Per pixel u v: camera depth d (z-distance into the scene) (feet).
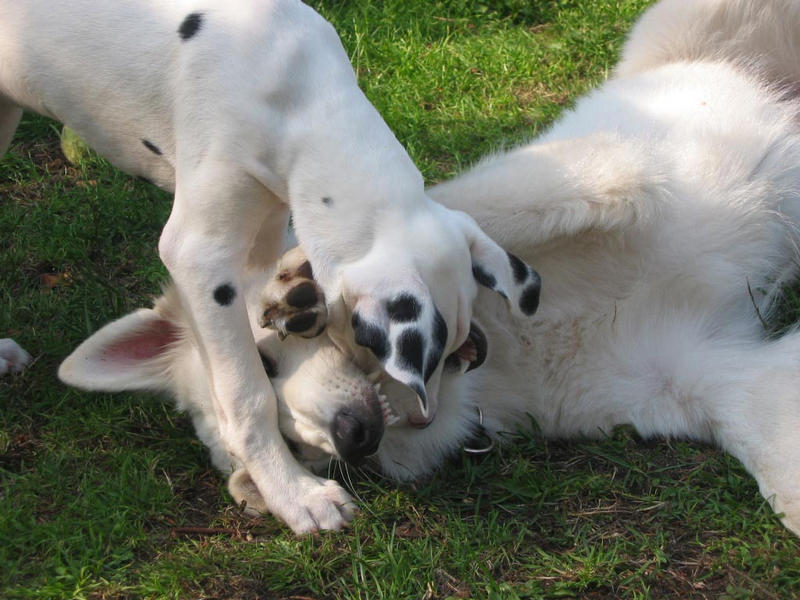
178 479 5.13
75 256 6.19
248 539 4.87
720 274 5.46
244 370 4.81
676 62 6.23
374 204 4.61
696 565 4.68
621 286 5.38
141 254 6.23
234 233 4.82
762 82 6.10
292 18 4.93
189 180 4.87
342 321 4.71
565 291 5.37
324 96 4.80
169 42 4.93
